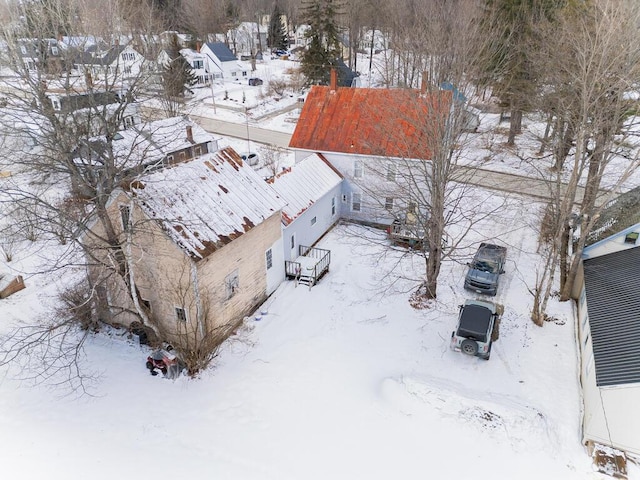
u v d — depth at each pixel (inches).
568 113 768.3
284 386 629.6
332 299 833.5
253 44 3063.5
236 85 2645.2
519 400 609.6
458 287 877.2
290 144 1147.9
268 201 803.4
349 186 1126.4
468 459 523.2
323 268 906.7
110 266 624.1
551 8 1304.1
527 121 1775.3
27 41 628.7
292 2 3900.1
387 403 601.9
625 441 520.1
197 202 700.0
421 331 757.3
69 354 681.6
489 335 668.7
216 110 2178.9
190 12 3233.3
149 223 628.7
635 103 707.4
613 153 764.0
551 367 673.0
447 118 756.0
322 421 574.2
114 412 581.3
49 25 726.5
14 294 861.2
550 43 1045.2
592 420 539.8
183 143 1088.2
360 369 668.7
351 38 2736.2
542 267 935.0
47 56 703.1
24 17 639.8
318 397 612.1
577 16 1051.9
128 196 596.4
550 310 805.9
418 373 663.8
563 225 719.1
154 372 649.6
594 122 701.9
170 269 651.5
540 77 1195.9
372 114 1098.1
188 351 639.8
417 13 1391.5
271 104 2266.2
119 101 805.9
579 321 769.6
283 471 505.0
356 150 1074.1
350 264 951.6
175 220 623.8
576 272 813.9
